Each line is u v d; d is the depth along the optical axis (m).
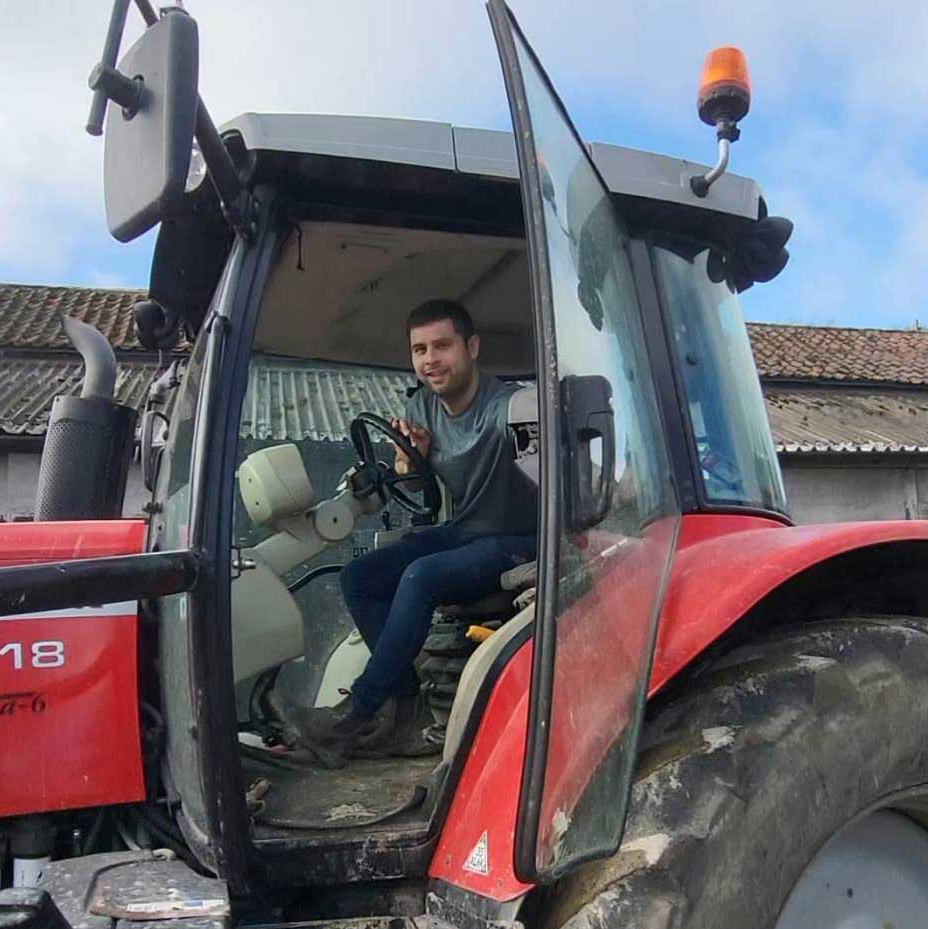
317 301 2.83
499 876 1.70
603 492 1.63
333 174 2.06
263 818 1.97
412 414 2.82
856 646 2.07
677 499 2.20
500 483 2.56
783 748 1.85
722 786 1.78
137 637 2.15
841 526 2.22
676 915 1.64
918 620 2.27
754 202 2.43
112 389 2.75
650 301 2.30
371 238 2.33
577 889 1.70
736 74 2.12
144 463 2.75
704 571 2.03
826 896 2.01
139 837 2.12
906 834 2.17
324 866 1.85
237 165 1.99
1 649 2.07
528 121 1.52
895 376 14.13
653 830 1.72
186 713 1.90
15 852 2.08
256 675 2.35
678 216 2.37
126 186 1.54
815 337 16.03
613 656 1.66
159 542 2.27
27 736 2.06
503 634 2.03
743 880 1.72
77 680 2.10
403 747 2.38
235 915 1.87
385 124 2.02
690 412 2.29
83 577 1.61
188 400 2.17
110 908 1.64
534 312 1.54
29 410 9.06
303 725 2.31
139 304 2.69
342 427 3.07
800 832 1.82
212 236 2.24
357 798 2.09
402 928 1.82
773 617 2.26
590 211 1.94
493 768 1.82
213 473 1.87
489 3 1.55
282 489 2.57
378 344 3.21
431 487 2.92
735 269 2.60
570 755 1.49
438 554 2.40
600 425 1.63
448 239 2.35
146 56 1.52
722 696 1.91
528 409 2.45
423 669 2.48
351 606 2.65
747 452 2.47
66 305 12.41
